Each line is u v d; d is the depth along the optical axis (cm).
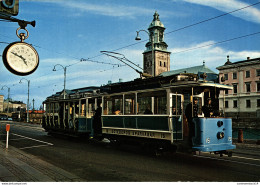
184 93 1082
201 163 950
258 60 5447
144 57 9394
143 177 729
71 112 1891
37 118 6397
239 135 1692
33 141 1716
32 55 595
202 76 992
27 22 589
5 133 2386
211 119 936
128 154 1169
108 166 891
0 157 985
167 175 755
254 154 1193
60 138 1962
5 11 487
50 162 966
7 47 568
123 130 1293
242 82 5725
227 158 1064
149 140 1143
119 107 1341
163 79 1096
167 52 9206
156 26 9075
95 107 1622
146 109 1151
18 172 719
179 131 1048
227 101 5984
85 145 1520
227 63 6166
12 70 568
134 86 1246
